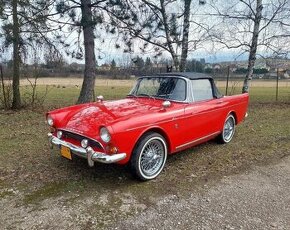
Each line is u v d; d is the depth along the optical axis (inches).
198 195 144.2
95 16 388.8
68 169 174.9
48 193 144.3
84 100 431.5
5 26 367.2
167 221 120.6
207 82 208.5
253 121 340.2
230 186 154.8
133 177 161.3
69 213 126.0
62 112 175.8
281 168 181.9
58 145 163.6
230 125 239.3
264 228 115.8
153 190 149.4
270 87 1048.2
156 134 160.9
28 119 343.3
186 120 179.8
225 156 203.5
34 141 238.7
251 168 181.5
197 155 205.0
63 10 376.5
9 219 121.4
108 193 145.1
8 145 226.7
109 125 140.2
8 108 417.7
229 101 228.4
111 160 140.2
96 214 125.6
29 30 383.9
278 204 135.6
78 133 150.2
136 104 178.9
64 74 949.8
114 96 642.2
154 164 164.7
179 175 169.0
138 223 119.0
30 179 160.6
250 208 131.7
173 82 192.9
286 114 397.4
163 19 421.7
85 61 430.3
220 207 132.4
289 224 118.7
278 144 234.2
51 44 409.1
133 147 149.6
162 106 171.6
